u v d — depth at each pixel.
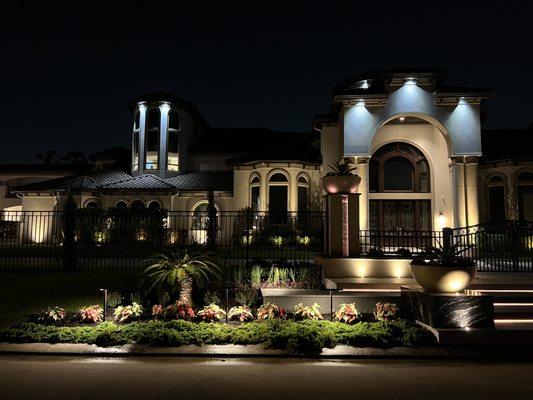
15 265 16.69
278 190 22.89
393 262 10.62
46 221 26.62
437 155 16.69
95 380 5.50
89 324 8.09
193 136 29.88
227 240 23.86
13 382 5.41
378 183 17.12
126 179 26.53
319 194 23.23
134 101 27.20
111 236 20.81
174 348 6.82
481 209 20.53
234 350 6.77
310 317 8.45
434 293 7.82
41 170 33.50
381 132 16.95
